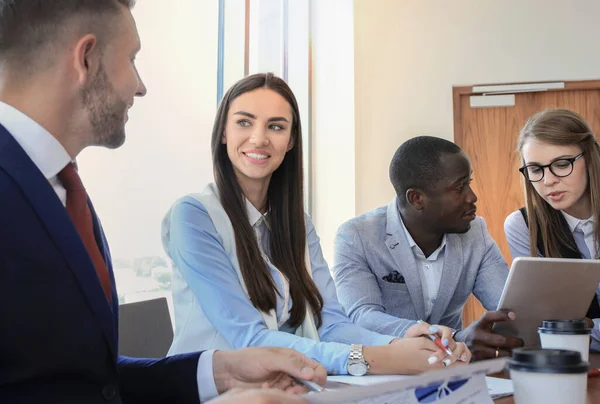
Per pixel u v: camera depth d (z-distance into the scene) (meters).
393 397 0.60
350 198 3.64
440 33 3.83
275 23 3.18
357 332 1.42
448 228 1.81
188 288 1.40
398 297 1.88
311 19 3.59
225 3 2.63
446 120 3.79
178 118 2.28
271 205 1.57
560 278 1.33
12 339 0.66
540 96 3.79
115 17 0.81
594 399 0.91
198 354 0.97
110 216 1.97
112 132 0.83
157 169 2.17
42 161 0.75
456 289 1.91
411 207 1.83
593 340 1.55
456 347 1.20
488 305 1.91
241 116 1.47
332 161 3.56
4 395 0.66
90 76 0.79
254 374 0.93
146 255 2.09
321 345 1.23
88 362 0.72
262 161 1.48
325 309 1.54
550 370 0.66
